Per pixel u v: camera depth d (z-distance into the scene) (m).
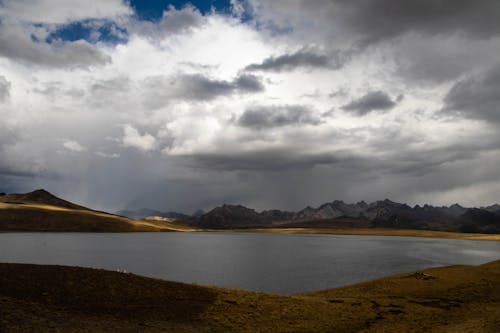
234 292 46.22
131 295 39.44
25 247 175.88
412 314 44.09
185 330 33.28
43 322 29.62
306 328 37.34
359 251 193.25
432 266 119.31
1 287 34.94
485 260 144.12
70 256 137.88
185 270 103.19
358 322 40.19
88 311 33.88
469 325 38.59
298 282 82.62
